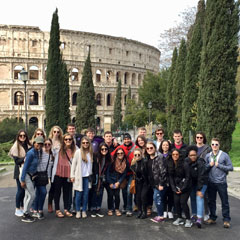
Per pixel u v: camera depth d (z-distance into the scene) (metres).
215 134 22.84
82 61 89.62
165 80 61.69
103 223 11.29
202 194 10.84
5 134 42.00
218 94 22.52
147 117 60.34
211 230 10.62
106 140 12.95
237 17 22.09
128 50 101.00
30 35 83.50
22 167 11.31
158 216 11.55
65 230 10.52
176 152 10.90
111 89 95.88
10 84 80.94
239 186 18.44
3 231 10.41
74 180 11.70
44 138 12.02
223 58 22.25
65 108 48.91
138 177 11.76
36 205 11.98
